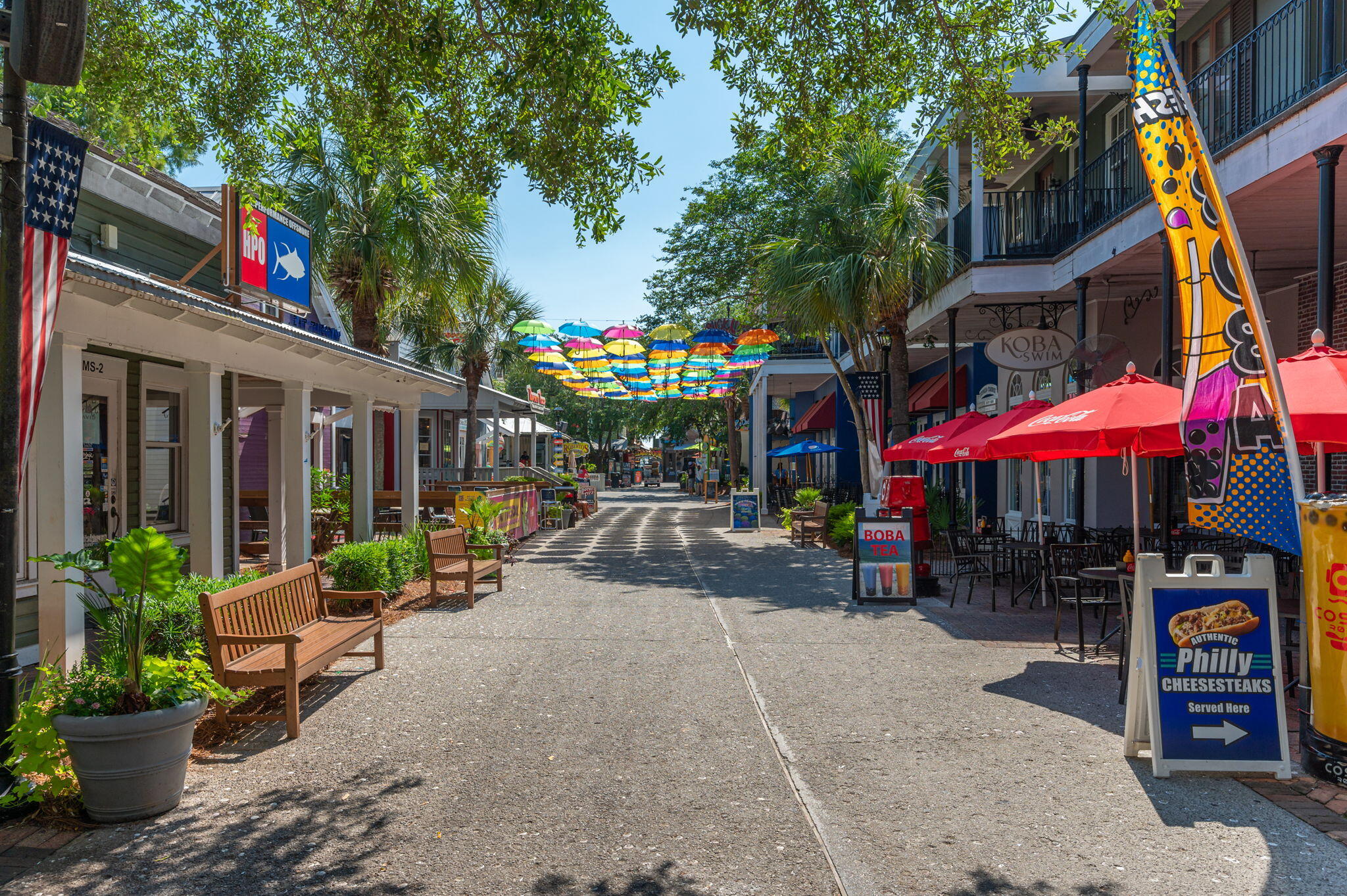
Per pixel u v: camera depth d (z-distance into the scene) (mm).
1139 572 5070
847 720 5969
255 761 5207
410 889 3643
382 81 7285
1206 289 5477
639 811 4445
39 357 4762
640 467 87750
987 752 5297
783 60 7473
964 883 3666
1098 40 12484
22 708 4418
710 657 7883
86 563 4578
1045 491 17969
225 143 8391
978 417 12312
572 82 6766
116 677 4504
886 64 7547
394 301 17078
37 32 4102
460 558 10922
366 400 13266
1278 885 3611
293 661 5648
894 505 11617
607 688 6824
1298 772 4918
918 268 15734
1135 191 12953
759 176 21562
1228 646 4914
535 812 4441
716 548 18625
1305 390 5648
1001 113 7805
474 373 26953
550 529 24656
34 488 8086
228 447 12086
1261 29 9016
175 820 4359
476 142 7625
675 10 7121
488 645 8445
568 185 7492
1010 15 7262
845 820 4324
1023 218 15039
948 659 7777
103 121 8539
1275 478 5195
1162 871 3750
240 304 9734
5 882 3693
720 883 3689
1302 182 8445
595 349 26125
